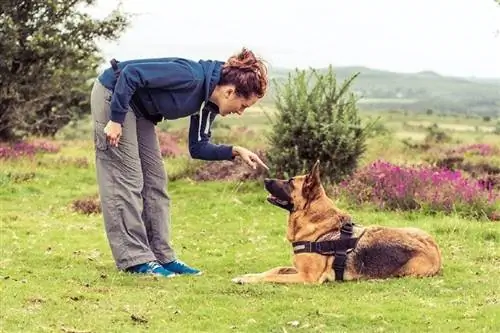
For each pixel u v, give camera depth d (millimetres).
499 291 7480
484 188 13820
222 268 8789
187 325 6211
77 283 7590
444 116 71125
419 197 13031
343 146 14836
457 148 23625
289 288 7465
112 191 8125
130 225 8148
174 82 7656
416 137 32688
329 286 7605
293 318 6410
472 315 6520
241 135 23359
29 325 6004
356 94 15352
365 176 14180
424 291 7406
